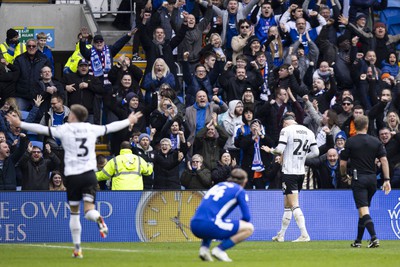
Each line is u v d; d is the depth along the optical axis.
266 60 64.00
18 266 33.25
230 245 34.72
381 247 45.72
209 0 68.12
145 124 60.19
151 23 66.81
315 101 61.25
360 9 73.06
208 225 34.22
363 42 69.12
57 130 35.84
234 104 59.28
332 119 58.84
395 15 79.88
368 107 64.62
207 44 66.62
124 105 59.75
